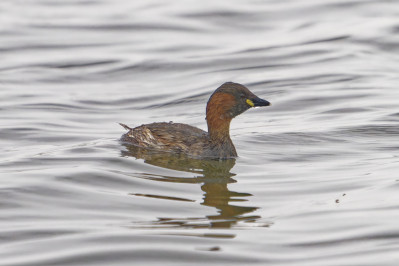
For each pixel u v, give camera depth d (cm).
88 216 1110
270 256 948
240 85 1523
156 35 2655
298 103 1956
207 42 2573
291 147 1550
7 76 2227
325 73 2225
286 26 2722
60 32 2683
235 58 2398
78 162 1401
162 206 1162
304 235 1018
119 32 2689
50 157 1441
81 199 1188
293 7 2900
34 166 1372
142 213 1127
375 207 1121
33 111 1884
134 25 2753
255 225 1067
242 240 1004
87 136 1656
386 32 2566
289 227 1052
